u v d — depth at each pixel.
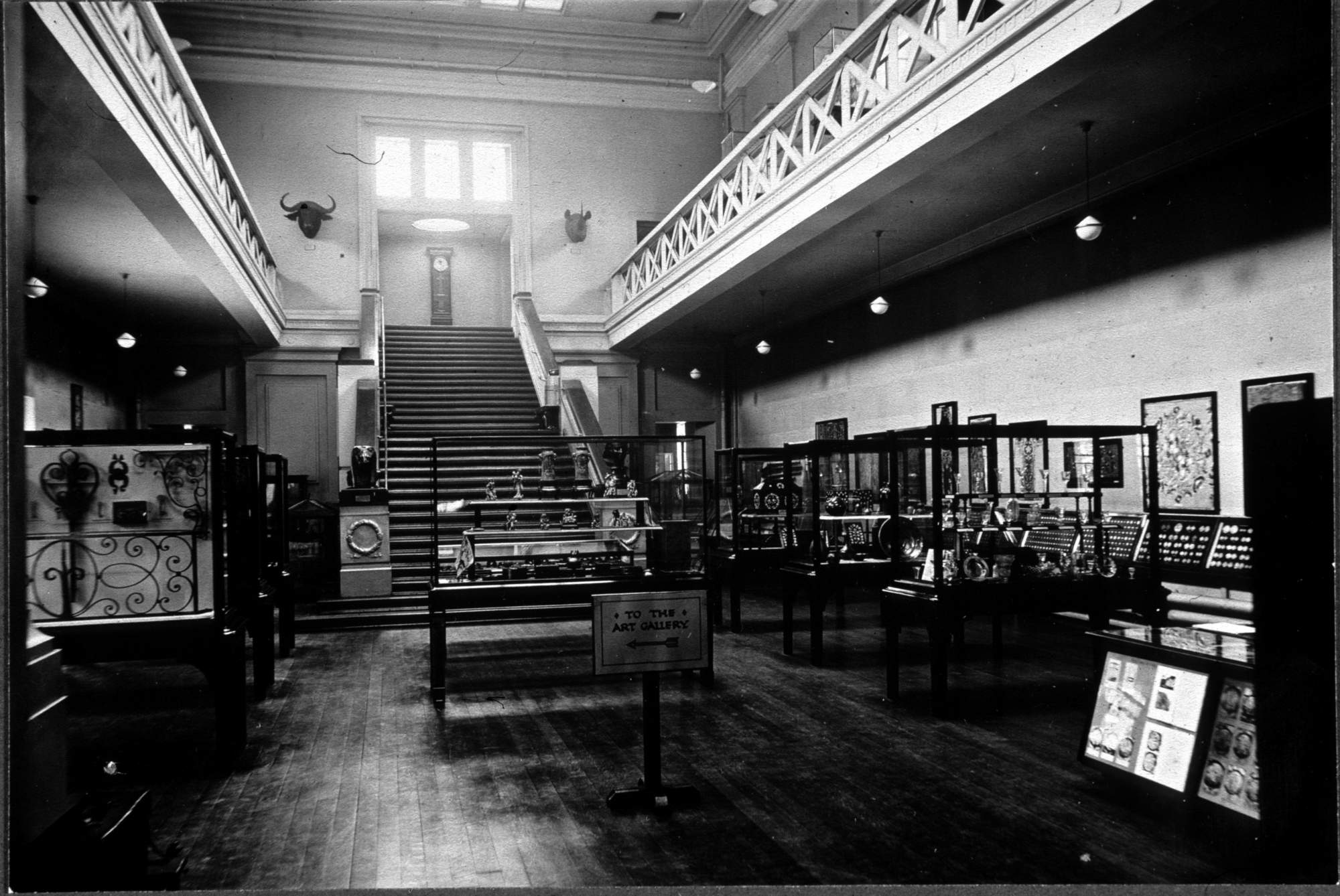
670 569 6.79
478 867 3.54
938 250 10.18
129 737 5.55
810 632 8.88
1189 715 3.79
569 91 16.77
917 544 7.70
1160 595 6.20
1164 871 3.36
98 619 4.76
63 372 11.72
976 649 7.67
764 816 4.02
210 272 9.96
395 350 15.80
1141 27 4.71
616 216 17.09
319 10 15.40
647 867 3.50
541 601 6.45
